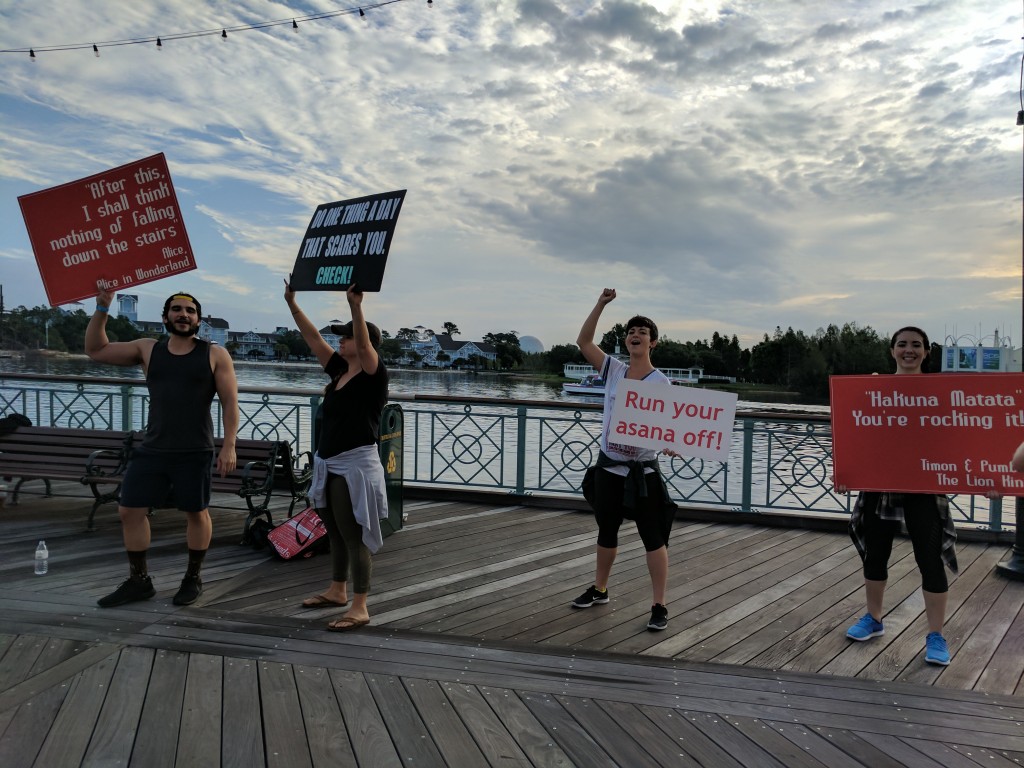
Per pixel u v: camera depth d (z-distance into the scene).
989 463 3.20
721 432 3.41
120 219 3.82
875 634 3.43
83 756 2.23
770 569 4.55
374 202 3.35
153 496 3.50
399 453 5.34
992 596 4.08
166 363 3.52
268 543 4.55
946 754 2.38
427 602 3.78
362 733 2.41
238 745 2.32
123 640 3.11
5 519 5.30
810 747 2.41
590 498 3.82
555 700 2.70
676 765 2.28
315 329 3.59
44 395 8.85
